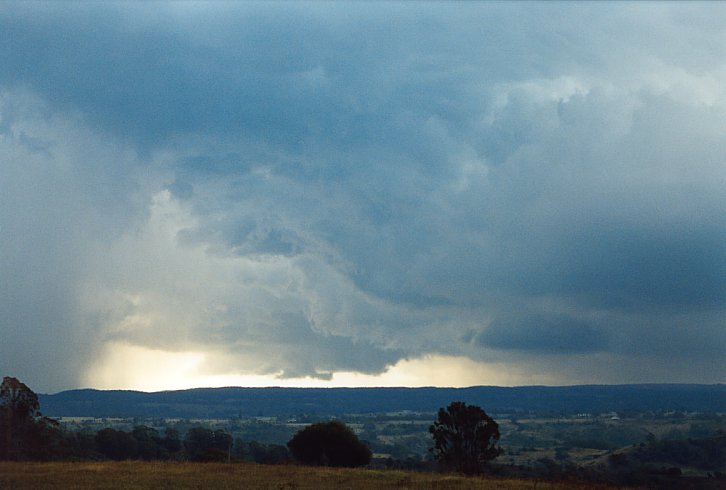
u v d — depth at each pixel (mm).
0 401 69312
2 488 34031
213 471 43500
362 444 70188
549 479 43562
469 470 61969
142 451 92125
